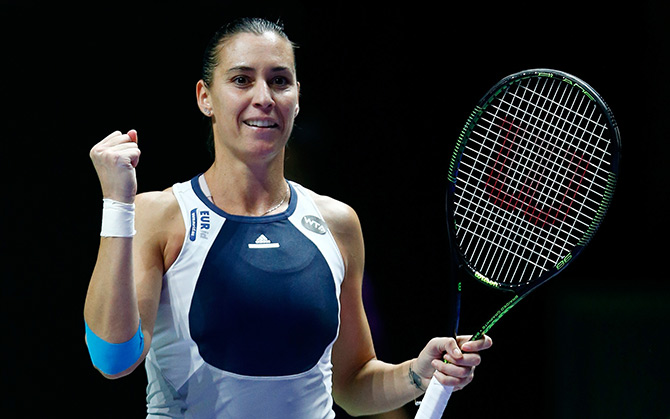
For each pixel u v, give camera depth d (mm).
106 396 16594
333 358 9656
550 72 8844
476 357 8281
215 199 8641
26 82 16547
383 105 18750
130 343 7516
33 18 16594
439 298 18562
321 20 18562
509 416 19188
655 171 23047
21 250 16453
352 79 18703
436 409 8297
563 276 21984
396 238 18672
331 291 8648
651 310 21781
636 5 20391
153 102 16969
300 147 18547
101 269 7391
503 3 19062
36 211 16531
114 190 7461
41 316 16438
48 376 16406
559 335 20234
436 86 18844
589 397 19266
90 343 7555
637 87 21375
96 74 16797
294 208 8836
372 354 9773
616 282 23094
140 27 16969
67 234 16609
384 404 9328
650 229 23453
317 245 8711
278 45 8531
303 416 8406
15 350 16312
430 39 18875
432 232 18609
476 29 18969
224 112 8438
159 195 8539
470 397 19250
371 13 18672
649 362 20109
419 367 8820
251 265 8250
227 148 8555
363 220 18672
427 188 18672
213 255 8242
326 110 18641
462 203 17953
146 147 16922
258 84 8359
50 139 16609
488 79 18891
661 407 18953
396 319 18516
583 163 18359
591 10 20016
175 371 8227
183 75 17062
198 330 8094
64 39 16703
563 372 19625
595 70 20656
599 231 23859
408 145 18750
